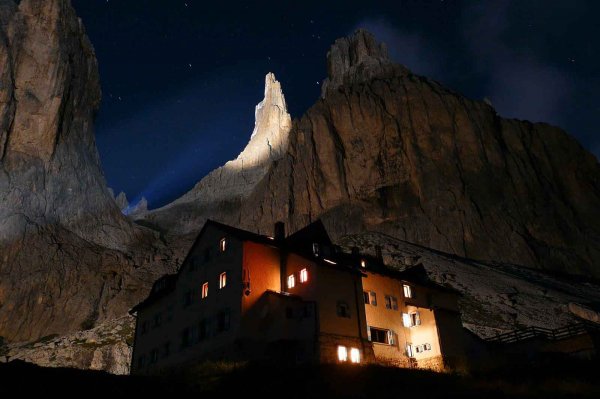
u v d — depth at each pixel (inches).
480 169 4633.4
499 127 5201.8
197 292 1530.5
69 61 4648.1
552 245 4052.7
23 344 2962.6
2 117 3969.0
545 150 5012.3
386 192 4638.3
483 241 4015.8
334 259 1625.2
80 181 4421.8
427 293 1872.5
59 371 909.8
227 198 6663.4
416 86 5300.2
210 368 1074.7
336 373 975.6
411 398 797.9
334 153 5108.3
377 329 1573.6
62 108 4443.9
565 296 2908.5
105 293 3521.2
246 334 1295.5
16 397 674.8
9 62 4151.1
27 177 3922.2
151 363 1662.2
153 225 5935.0
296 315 1355.8
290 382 889.5
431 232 4119.1
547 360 1312.7
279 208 5064.0
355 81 6082.7
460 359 1525.6
